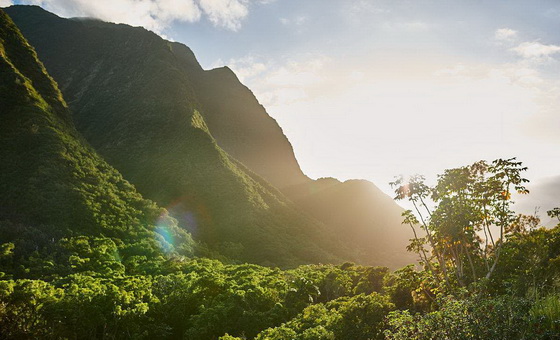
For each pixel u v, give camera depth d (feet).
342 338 69.21
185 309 150.51
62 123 422.41
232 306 131.54
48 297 125.90
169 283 168.45
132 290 150.10
